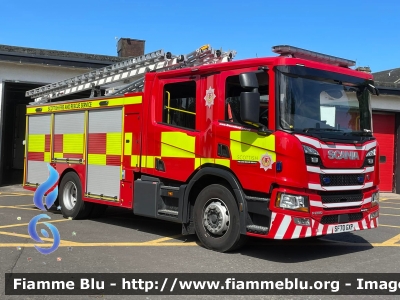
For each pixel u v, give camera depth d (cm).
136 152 785
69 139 950
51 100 1172
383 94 1773
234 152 637
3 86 1555
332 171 605
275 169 590
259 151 608
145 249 676
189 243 723
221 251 660
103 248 678
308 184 580
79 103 925
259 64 617
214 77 671
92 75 970
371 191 678
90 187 891
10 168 1980
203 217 680
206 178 692
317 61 679
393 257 665
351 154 632
